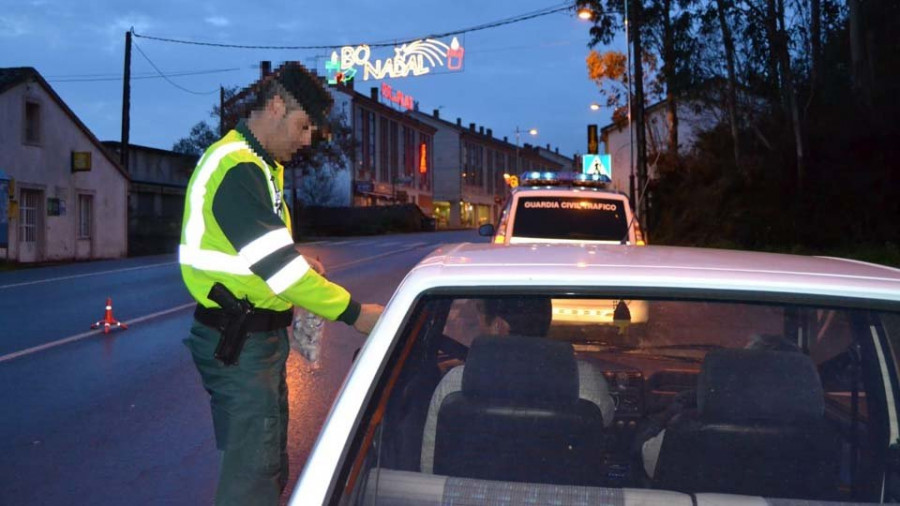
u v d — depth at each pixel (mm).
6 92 25672
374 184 68062
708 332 2756
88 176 29875
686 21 28344
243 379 3105
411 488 2314
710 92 31688
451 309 2562
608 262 2693
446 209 87812
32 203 27344
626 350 3088
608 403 2924
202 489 5480
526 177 12289
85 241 29766
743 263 2721
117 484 5559
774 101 29578
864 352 2627
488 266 2635
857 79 25906
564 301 2510
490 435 2502
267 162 3320
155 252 35469
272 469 3160
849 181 25859
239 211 3035
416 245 38562
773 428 2447
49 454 6152
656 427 2850
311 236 53500
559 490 2316
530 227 10516
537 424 2500
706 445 2451
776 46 26125
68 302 15039
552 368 2543
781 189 28234
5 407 7465
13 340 10875
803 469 2412
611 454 2758
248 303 3117
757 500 2275
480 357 2566
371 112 68125
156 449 6281
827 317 2498
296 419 6957
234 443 3113
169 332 11586
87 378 8633
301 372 8680
